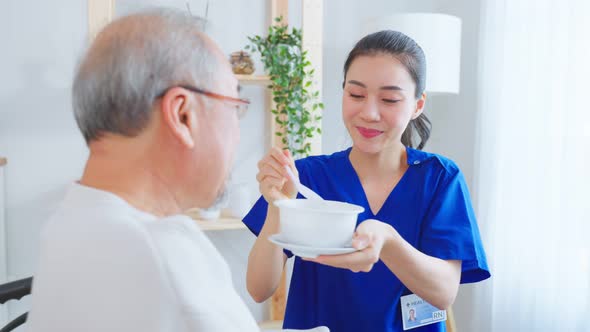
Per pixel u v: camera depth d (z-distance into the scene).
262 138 2.43
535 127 1.85
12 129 2.16
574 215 1.71
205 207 0.62
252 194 2.44
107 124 0.52
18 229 2.21
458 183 1.12
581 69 1.68
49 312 0.48
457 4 2.47
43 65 2.17
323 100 2.48
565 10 1.73
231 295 0.55
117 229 0.48
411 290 0.98
